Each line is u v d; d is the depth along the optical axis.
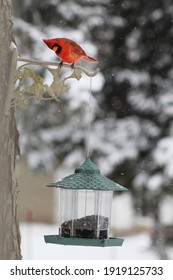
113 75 17.36
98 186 7.14
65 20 16.77
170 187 16.48
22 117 16.95
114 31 17.31
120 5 17.31
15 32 16.00
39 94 7.24
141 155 16.92
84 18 16.83
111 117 17.36
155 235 17.62
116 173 17.02
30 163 17.17
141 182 16.72
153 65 17.36
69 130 17.11
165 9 17.12
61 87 7.31
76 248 18.86
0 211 7.38
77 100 16.22
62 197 7.65
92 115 16.94
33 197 22.64
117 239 7.50
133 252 18.73
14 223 7.46
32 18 16.72
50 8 16.75
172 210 18.22
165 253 17.62
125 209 23.84
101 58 17.34
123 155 16.89
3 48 7.27
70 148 17.17
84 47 16.23
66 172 19.86
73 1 16.94
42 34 16.25
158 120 17.11
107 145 17.09
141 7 17.22
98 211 7.57
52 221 24.45
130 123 17.19
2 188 7.38
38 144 17.17
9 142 7.41
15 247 7.47
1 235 7.38
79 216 7.55
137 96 17.30
